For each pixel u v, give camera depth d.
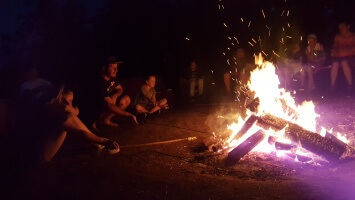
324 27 6.14
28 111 2.62
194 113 4.21
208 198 2.16
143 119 4.05
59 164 2.65
